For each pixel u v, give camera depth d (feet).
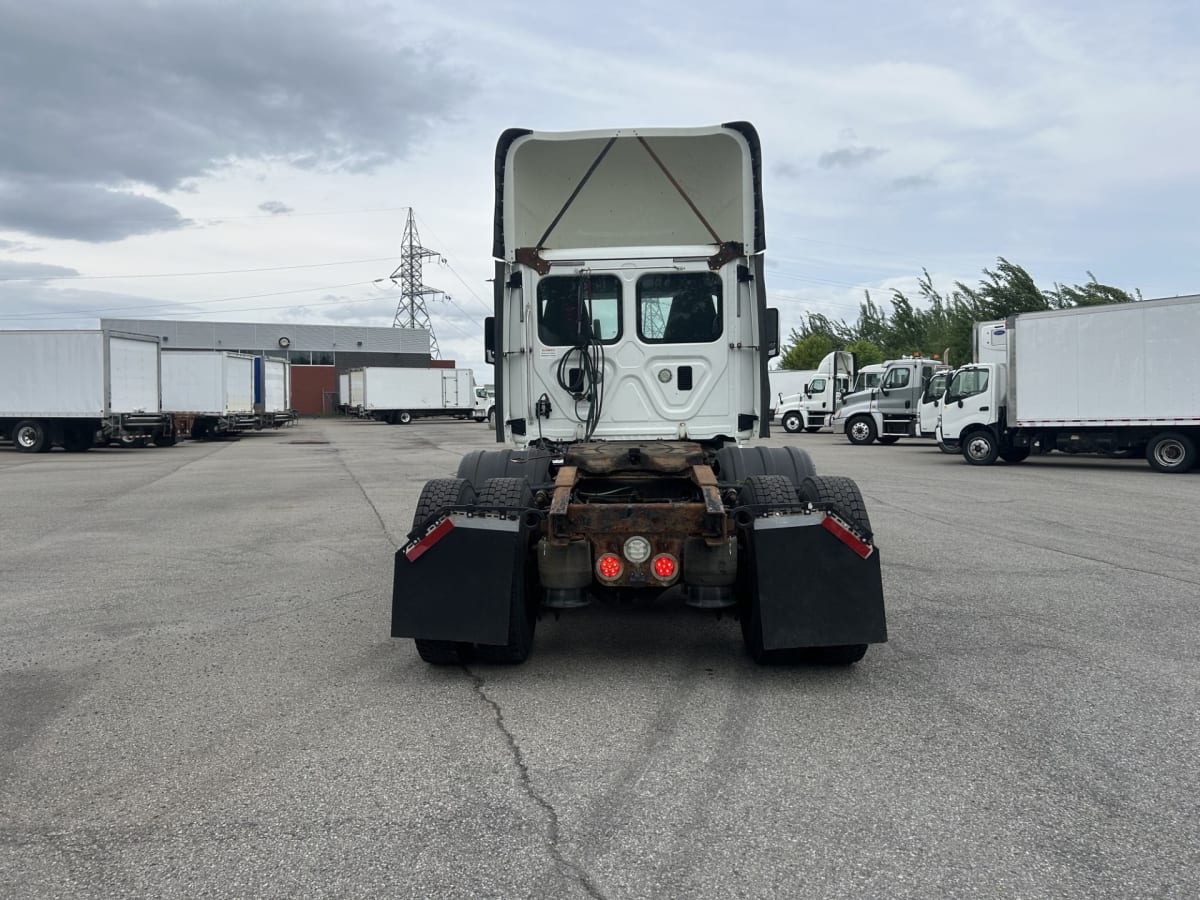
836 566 16.65
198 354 115.03
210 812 11.89
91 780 12.95
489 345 23.27
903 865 10.23
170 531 37.86
